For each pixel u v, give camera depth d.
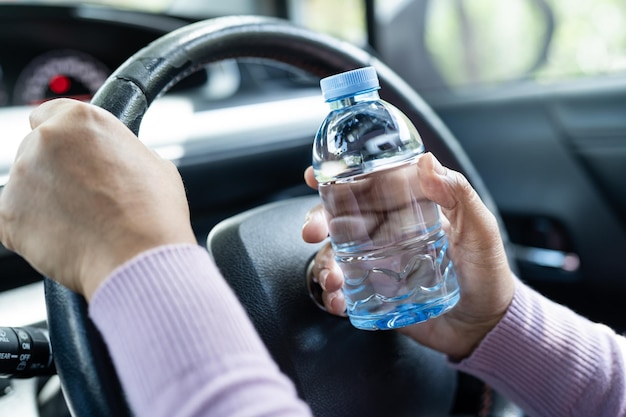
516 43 1.94
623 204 1.67
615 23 1.72
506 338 0.70
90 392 0.48
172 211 0.45
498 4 1.97
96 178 0.44
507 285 0.69
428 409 0.72
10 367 0.52
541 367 0.70
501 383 0.72
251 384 0.39
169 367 0.39
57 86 2.04
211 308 0.41
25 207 0.45
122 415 0.48
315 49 0.73
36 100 2.01
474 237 0.65
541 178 1.82
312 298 0.64
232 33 0.67
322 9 2.53
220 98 1.93
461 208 0.63
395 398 0.68
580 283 1.77
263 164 1.86
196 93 1.95
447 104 2.05
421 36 2.20
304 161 1.96
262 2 2.50
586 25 1.78
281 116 1.89
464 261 0.68
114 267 0.42
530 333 0.70
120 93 0.57
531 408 0.72
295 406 0.40
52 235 0.44
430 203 0.63
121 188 0.44
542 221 1.85
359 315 0.62
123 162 0.45
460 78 2.10
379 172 0.61
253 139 1.82
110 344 0.42
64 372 0.49
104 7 2.08
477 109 1.96
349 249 0.62
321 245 0.67
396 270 0.62
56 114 0.47
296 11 2.55
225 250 0.63
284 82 2.08
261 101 1.95
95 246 0.43
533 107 1.81
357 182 0.61
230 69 2.01
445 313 0.70
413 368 0.70
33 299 0.85
